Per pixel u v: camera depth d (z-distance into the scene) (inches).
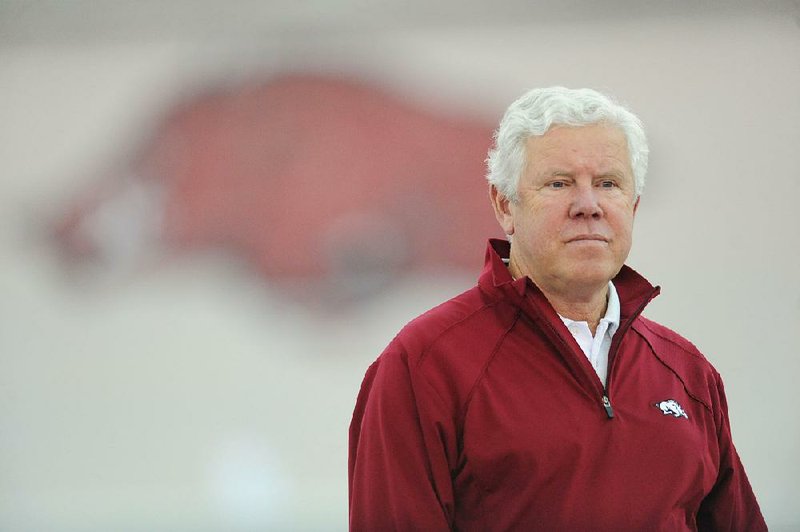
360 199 490.6
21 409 499.2
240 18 495.8
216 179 498.9
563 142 183.9
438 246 487.2
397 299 490.0
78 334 503.8
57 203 506.6
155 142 502.3
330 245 493.4
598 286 187.0
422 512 179.0
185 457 492.7
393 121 488.4
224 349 498.0
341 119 491.5
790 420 452.1
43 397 500.1
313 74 492.7
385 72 488.4
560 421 177.3
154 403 497.0
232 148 497.7
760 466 450.0
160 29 498.6
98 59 501.4
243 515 484.1
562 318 193.6
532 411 177.6
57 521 485.1
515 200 190.5
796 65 462.6
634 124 191.5
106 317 504.4
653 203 462.9
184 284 502.0
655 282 462.3
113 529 478.9
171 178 502.0
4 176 503.8
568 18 476.7
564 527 173.2
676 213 462.6
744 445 453.1
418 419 183.0
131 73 500.4
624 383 188.7
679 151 464.8
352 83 491.2
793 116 461.1
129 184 503.8
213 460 492.7
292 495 480.1
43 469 494.6
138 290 503.8
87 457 496.4
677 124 466.0
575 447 175.9
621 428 180.9
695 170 463.8
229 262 499.5
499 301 191.9
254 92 496.4
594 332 196.2
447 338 186.5
